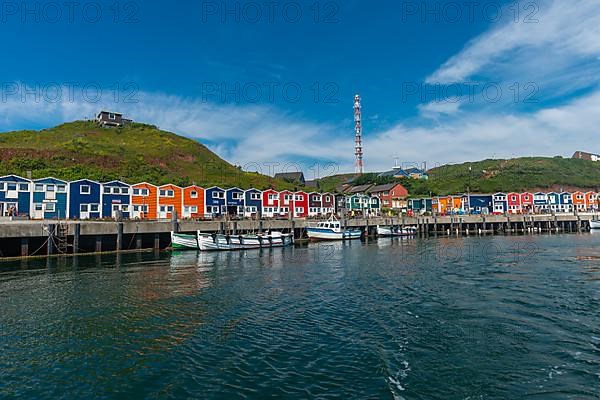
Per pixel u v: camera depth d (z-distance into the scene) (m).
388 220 76.44
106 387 11.41
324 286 25.06
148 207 64.88
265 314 18.59
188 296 22.19
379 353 13.74
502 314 18.30
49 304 20.28
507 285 24.84
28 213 54.28
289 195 82.38
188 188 69.69
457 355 13.53
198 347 14.38
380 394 10.90
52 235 39.06
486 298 21.45
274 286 25.05
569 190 133.75
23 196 54.16
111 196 61.34
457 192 130.50
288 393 11.00
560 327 16.31
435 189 140.50
